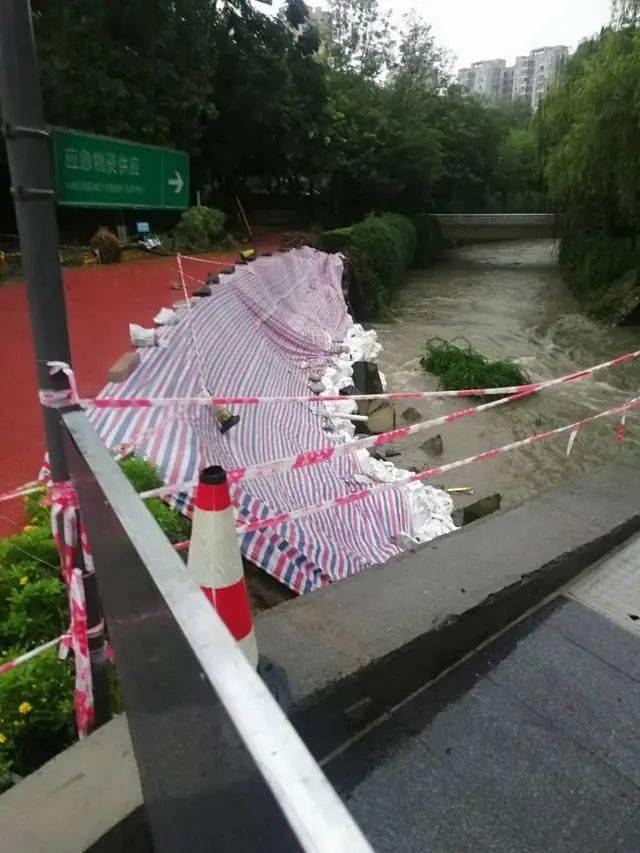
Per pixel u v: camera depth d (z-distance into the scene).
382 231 22.91
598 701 2.55
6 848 1.68
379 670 2.39
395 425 10.12
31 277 1.94
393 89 32.03
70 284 11.84
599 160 19.66
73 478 1.96
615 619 3.00
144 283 12.37
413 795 2.16
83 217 17.38
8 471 4.77
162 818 1.31
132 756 1.93
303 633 2.49
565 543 3.25
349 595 2.76
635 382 13.76
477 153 36.97
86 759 1.93
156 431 4.77
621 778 2.24
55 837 1.71
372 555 4.98
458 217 34.66
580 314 20.72
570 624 2.96
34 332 2.01
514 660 2.76
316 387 9.08
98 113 15.88
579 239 24.39
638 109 17.66
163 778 1.25
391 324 19.61
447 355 13.80
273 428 6.59
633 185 19.20
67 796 1.81
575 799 2.16
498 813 2.11
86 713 2.32
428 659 2.60
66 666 2.58
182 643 1.00
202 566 1.92
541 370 14.81
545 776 2.24
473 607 2.71
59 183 1.87
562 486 3.95
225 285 9.82
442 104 36.44
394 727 2.43
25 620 2.82
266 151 25.86
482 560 3.07
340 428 7.66
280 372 8.81
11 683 2.46
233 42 22.38
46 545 3.28
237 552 1.96
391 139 29.75
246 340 8.74
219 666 0.92
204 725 0.96
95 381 6.62
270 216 30.09
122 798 1.80
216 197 26.98
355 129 29.34
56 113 15.32
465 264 32.53
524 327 19.20
